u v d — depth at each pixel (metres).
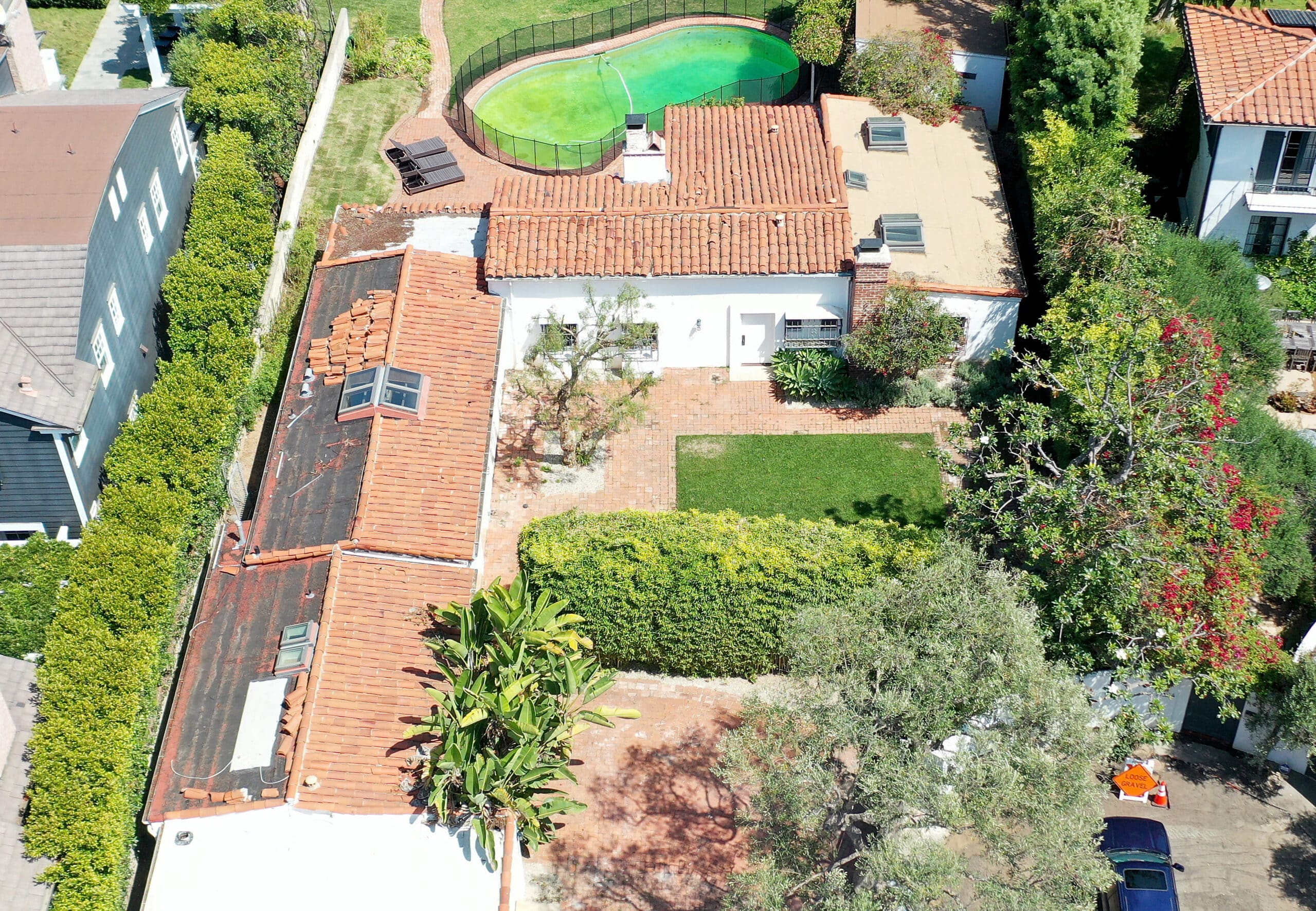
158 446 35.78
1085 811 25.23
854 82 47.41
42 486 35.50
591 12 58.81
